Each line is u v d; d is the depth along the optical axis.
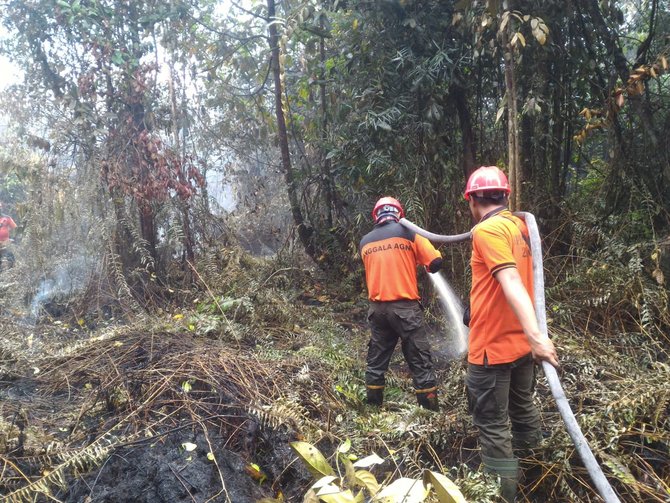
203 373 3.35
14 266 6.30
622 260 4.31
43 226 6.13
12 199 7.61
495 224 2.37
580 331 3.97
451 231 5.42
